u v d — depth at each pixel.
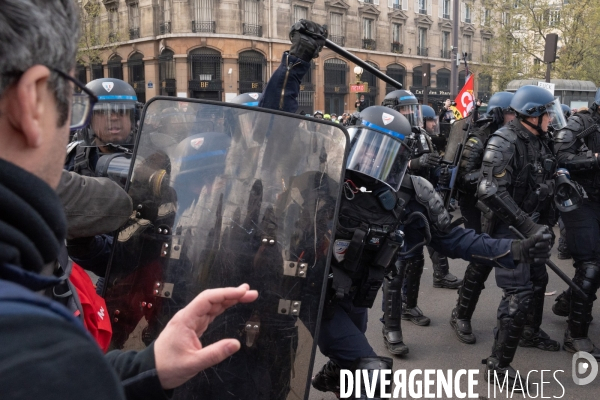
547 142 3.64
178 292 1.71
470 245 2.50
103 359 0.52
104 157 2.18
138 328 1.72
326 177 1.75
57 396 0.45
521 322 3.27
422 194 2.53
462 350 3.97
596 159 3.72
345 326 2.25
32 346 0.46
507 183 3.21
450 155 4.54
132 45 29.14
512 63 25.05
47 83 0.60
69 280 1.25
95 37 25.42
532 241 2.35
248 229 1.73
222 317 1.68
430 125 6.78
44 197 0.58
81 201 1.48
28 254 0.56
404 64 34.50
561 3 23.41
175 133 1.80
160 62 28.16
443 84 37.09
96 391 0.49
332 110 31.34
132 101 2.86
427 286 5.55
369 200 2.27
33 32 0.56
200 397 1.66
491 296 5.13
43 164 0.61
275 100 2.44
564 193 3.54
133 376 0.93
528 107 3.33
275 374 1.67
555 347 3.90
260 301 1.70
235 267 1.72
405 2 34.25
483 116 4.73
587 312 3.78
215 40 27.12
